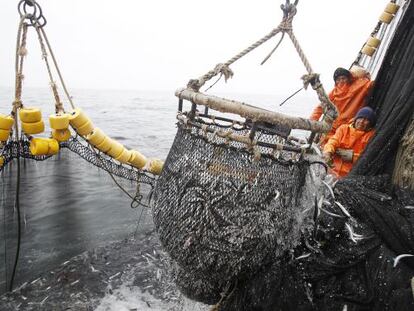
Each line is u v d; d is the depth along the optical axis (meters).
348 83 5.48
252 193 2.28
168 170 2.56
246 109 2.15
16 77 4.15
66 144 5.80
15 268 4.59
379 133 3.61
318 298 2.77
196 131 2.62
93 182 8.11
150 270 4.97
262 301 2.68
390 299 2.62
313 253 2.82
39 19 4.11
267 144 2.28
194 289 2.71
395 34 4.32
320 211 2.93
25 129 4.13
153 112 34.28
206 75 2.47
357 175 3.55
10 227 5.96
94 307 4.20
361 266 2.83
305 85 2.34
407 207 3.04
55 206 6.81
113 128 20.08
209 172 2.32
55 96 4.39
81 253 5.38
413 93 3.44
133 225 6.45
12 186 6.28
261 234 2.31
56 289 4.51
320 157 2.57
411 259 2.76
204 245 2.31
